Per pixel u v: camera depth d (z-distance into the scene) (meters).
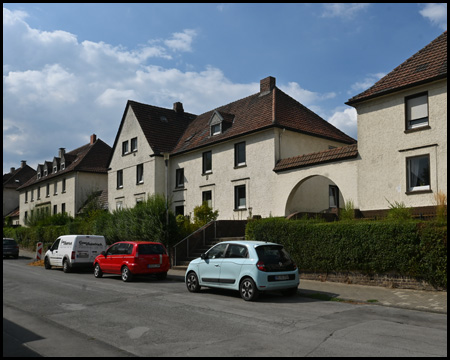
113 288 13.70
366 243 13.16
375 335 7.33
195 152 28.89
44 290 13.22
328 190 25.53
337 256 13.89
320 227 14.50
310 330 7.72
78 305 10.49
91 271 20.52
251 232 16.83
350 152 19.14
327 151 20.52
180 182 30.48
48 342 7.01
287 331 7.66
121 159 35.28
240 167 25.14
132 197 33.28
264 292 12.62
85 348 6.64
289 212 22.09
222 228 22.30
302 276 15.13
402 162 17.12
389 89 17.48
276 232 15.75
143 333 7.57
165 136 32.91
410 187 16.97
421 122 16.86
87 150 45.88
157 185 30.88
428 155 16.38
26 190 56.47
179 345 6.78
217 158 26.97
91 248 19.94
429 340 7.00
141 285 14.66
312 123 26.08
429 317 8.92
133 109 33.72
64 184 45.88
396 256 12.41
